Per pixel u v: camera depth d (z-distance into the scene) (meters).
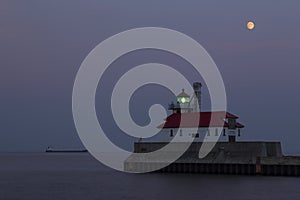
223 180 71.69
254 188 62.84
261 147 76.25
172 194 59.59
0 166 156.38
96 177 93.38
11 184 79.00
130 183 74.19
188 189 63.41
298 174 73.38
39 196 61.38
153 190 64.06
